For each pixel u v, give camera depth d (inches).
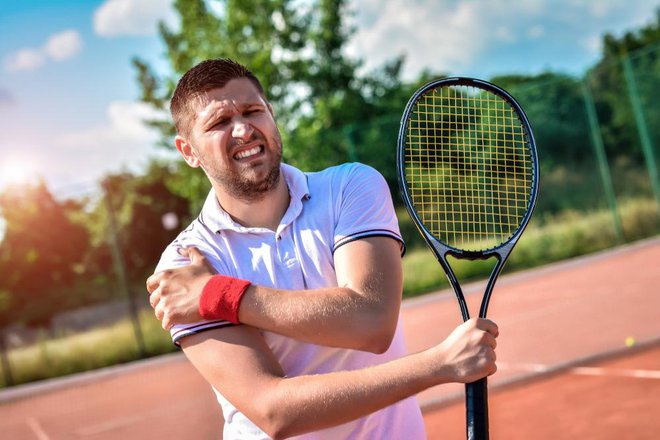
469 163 98.3
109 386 438.9
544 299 400.5
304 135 619.5
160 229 830.5
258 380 68.7
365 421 73.8
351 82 852.0
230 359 70.1
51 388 493.7
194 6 633.6
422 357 64.9
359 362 75.0
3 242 625.0
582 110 607.5
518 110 81.8
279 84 673.0
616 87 607.2
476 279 560.7
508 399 215.6
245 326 71.2
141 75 719.7
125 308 606.2
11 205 626.2
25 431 344.2
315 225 76.5
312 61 761.0
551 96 608.1
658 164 552.7
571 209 595.5
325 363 74.3
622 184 604.4
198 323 71.4
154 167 841.5
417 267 561.9
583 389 210.8
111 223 551.5
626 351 242.2
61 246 623.8
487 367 63.5
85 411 363.9
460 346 64.1
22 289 613.6
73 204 607.2
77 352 553.6
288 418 66.4
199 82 74.2
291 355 74.2
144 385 409.7
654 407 183.9
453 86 80.7
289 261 76.0
